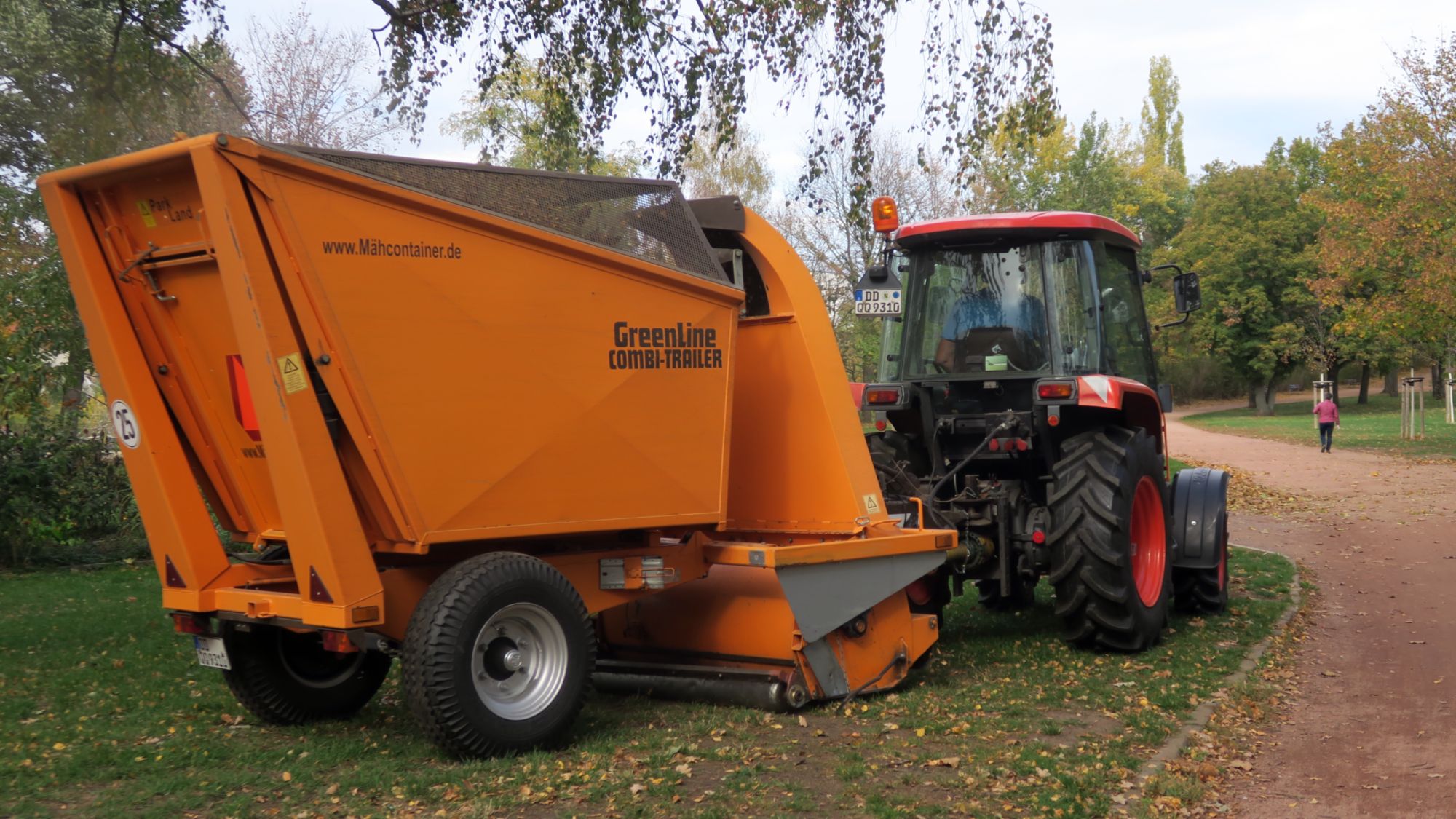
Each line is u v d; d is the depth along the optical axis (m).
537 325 5.13
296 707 5.66
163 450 5.20
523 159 22.12
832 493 6.41
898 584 6.39
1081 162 54.75
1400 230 27.25
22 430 13.28
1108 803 4.38
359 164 4.66
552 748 5.09
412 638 4.76
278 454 4.57
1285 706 6.16
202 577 5.25
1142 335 8.95
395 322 4.71
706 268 5.81
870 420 8.45
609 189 5.48
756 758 4.98
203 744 5.24
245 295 4.41
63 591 10.67
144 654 7.49
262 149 4.39
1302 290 55.28
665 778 4.64
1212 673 6.77
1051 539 7.31
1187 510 8.61
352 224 4.62
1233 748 5.29
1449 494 18.36
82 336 12.50
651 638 6.55
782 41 12.08
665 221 5.70
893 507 7.04
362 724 5.75
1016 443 7.67
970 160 13.00
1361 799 4.61
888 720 5.69
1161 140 83.44
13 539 12.70
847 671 6.12
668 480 5.63
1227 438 36.41
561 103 12.77
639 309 5.52
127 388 5.14
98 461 14.21
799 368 6.49
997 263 8.02
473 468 4.92
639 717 5.79
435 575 5.20
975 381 7.91
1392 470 23.28
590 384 5.31
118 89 13.16
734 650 6.16
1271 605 9.32
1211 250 57.06
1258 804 4.54
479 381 4.95
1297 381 79.62
